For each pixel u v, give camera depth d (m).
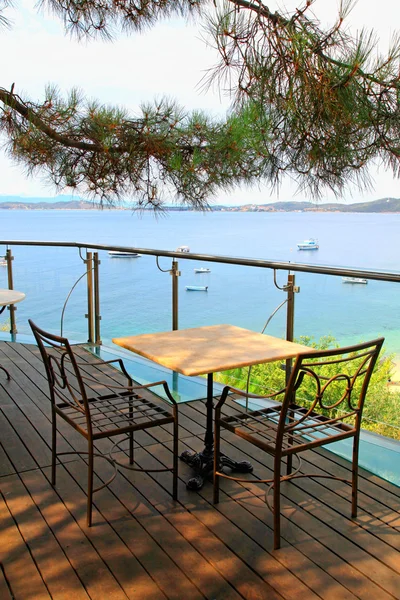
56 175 4.07
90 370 4.54
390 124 3.03
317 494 2.58
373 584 1.96
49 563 2.06
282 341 2.75
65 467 2.84
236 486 2.66
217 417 2.44
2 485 2.65
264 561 2.08
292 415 2.54
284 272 3.36
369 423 3.12
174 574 2.00
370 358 2.27
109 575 1.99
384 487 2.65
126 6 3.92
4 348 5.17
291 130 3.18
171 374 4.43
